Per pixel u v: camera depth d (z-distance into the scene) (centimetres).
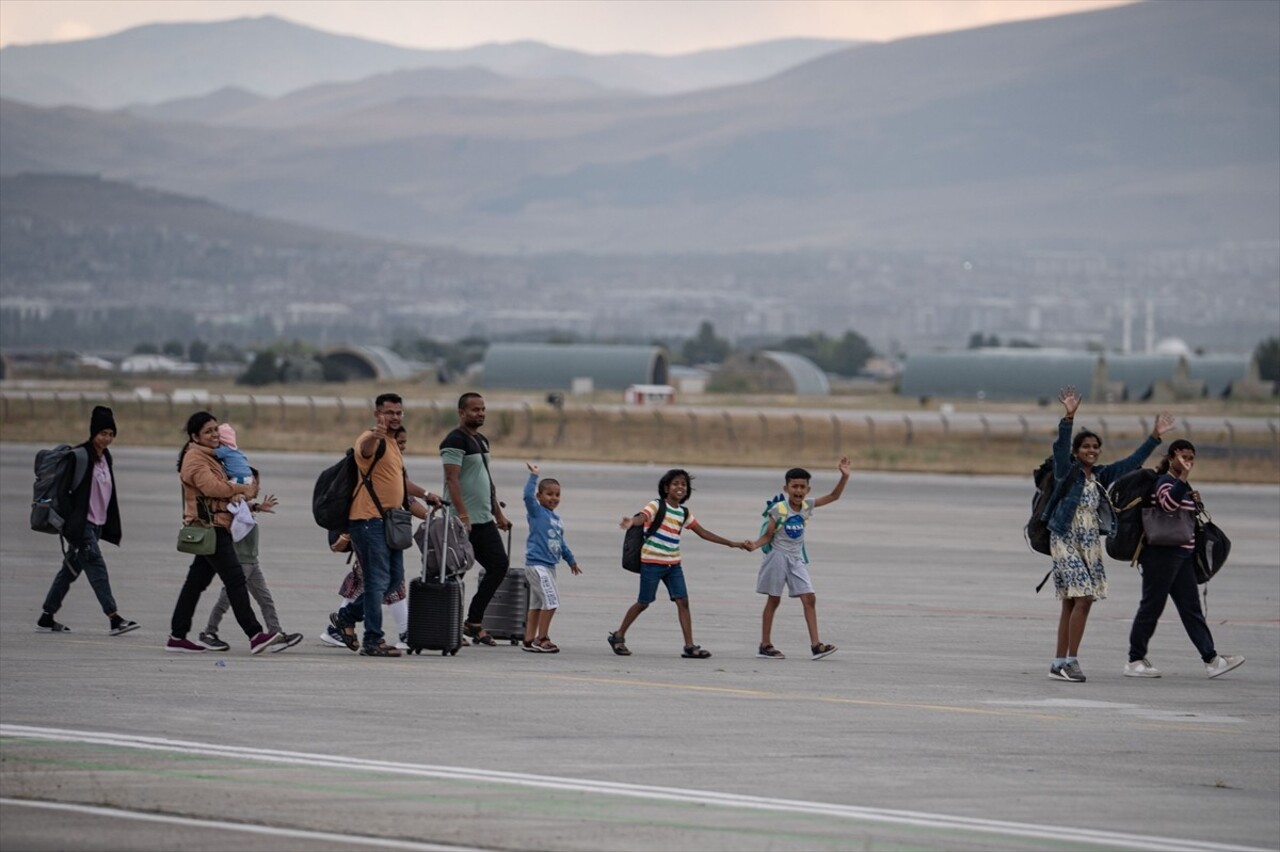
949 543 6169
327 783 1994
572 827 1814
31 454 11206
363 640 3156
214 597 4197
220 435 3188
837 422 13012
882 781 2106
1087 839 1838
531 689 2736
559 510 7212
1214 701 2897
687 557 5519
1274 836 1894
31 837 1728
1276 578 5231
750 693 2778
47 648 3162
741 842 1770
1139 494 3177
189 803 1878
